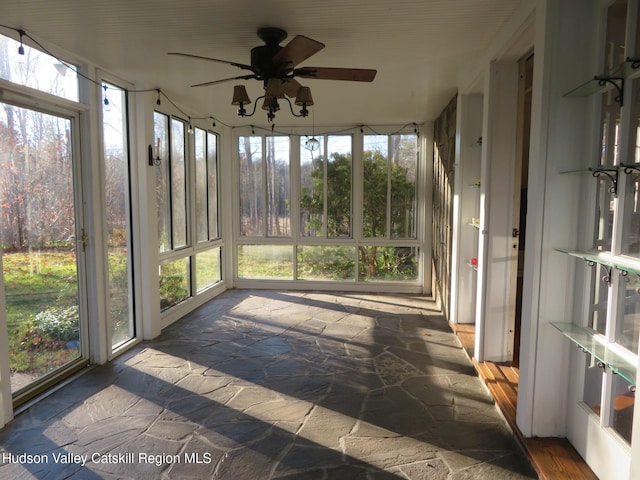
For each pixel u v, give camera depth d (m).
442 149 5.00
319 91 4.13
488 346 3.20
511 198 3.05
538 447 2.12
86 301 3.35
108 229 3.60
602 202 1.91
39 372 2.92
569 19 1.99
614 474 1.76
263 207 6.28
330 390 2.97
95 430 2.46
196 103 4.64
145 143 3.92
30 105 2.79
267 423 2.54
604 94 1.90
